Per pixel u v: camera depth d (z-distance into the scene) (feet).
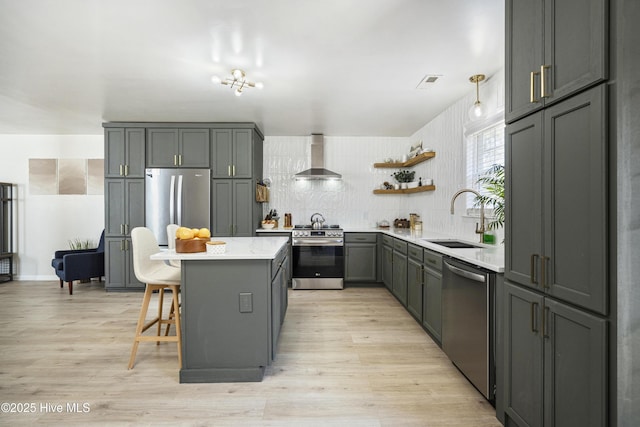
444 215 13.16
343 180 17.87
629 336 3.50
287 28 7.27
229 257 6.95
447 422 5.85
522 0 5.03
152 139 14.99
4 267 17.42
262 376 7.25
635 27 3.47
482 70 9.41
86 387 6.91
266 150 17.76
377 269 15.90
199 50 8.26
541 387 4.69
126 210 14.96
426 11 6.63
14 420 5.82
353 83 10.38
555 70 4.32
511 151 5.43
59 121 14.84
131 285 14.94
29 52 8.32
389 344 9.15
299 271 15.60
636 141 3.48
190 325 7.13
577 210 4.00
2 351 8.65
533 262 4.82
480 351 6.33
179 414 6.01
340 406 6.28
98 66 9.15
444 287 8.13
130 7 6.48
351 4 6.41
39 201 17.34
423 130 15.65
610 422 3.63
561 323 4.31
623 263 3.48
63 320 11.03
